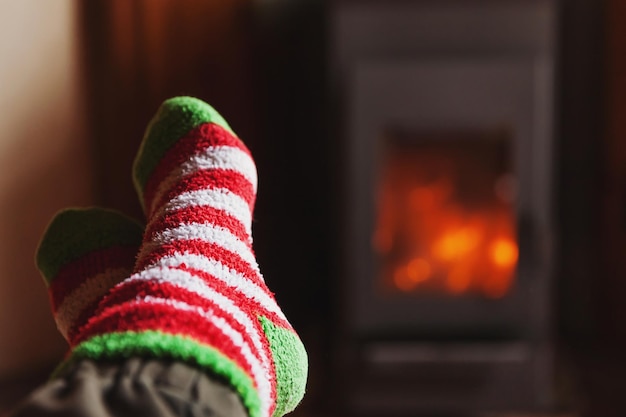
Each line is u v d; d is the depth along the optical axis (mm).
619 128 3301
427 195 3061
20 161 2873
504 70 2930
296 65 3406
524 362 2953
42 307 2959
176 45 3072
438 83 2939
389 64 2943
